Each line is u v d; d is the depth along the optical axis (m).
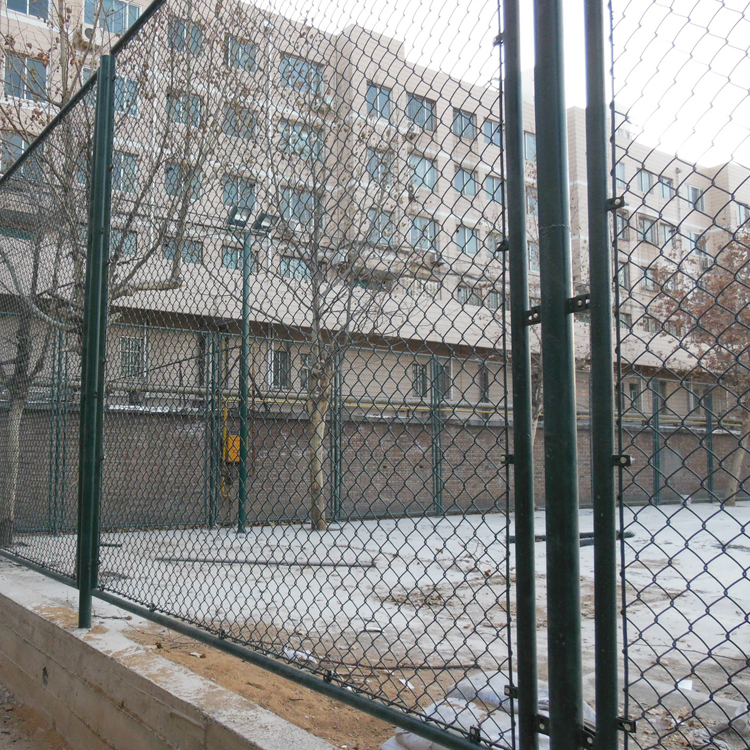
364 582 6.21
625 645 1.34
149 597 4.31
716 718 2.61
